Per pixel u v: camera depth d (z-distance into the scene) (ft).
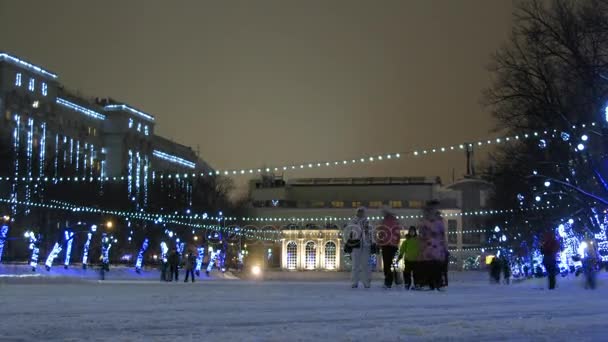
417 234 79.97
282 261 405.59
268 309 45.09
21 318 37.42
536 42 123.75
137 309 44.27
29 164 238.27
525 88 128.26
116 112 472.44
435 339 29.78
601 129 121.60
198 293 65.10
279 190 420.77
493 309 46.85
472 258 385.70
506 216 230.07
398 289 78.43
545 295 66.08
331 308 46.34
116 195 269.03
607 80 118.42
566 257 154.40
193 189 323.78
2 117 361.71
